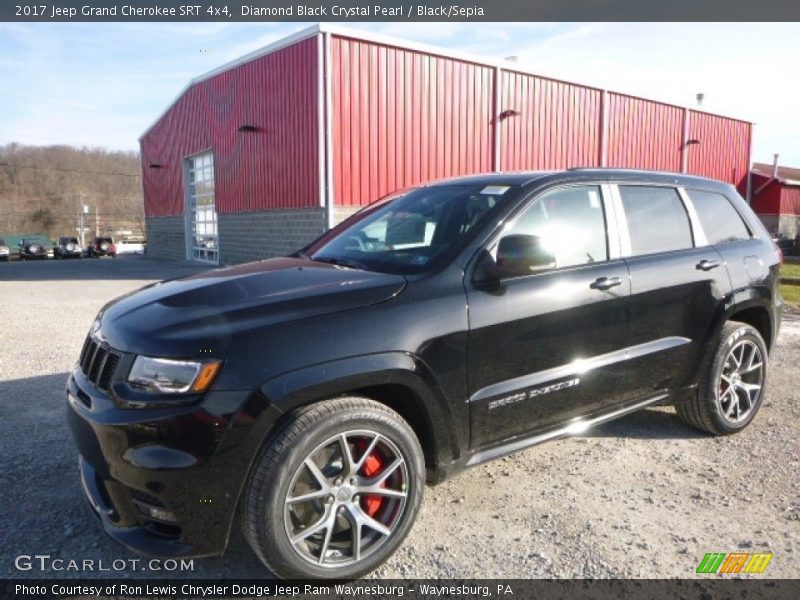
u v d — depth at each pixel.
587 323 3.43
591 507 3.31
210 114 19.94
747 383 4.50
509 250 3.02
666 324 3.86
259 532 2.48
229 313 2.63
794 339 7.67
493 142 16.61
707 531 3.07
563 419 3.46
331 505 2.63
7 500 3.34
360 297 2.80
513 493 3.46
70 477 3.61
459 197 3.63
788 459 3.94
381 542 2.74
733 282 4.24
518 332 3.14
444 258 3.11
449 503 3.35
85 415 2.62
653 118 22.17
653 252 3.91
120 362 2.58
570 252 3.49
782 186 28.05
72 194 83.00
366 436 2.69
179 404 2.42
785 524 3.14
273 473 2.46
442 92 15.36
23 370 5.91
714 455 4.00
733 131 26.64
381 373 2.68
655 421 4.62
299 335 2.58
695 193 4.36
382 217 3.91
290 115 14.86
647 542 2.97
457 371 2.94
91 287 13.34
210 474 2.42
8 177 81.00
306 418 2.54
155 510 2.49
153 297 3.03
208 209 21.50
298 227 14.97
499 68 16.47
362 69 13.98
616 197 3.83
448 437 2.96
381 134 14.40
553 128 18.28
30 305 10.29
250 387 2.44
